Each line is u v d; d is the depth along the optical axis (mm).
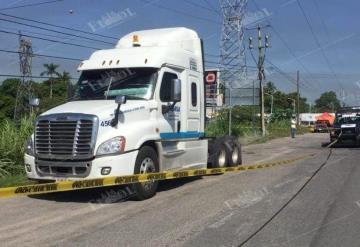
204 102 13914
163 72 11750
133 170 10430
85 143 10039
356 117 29438
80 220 8820
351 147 28719
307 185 12648
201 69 13734
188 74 12891
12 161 13836
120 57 11859
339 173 15156
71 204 10328
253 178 14070
